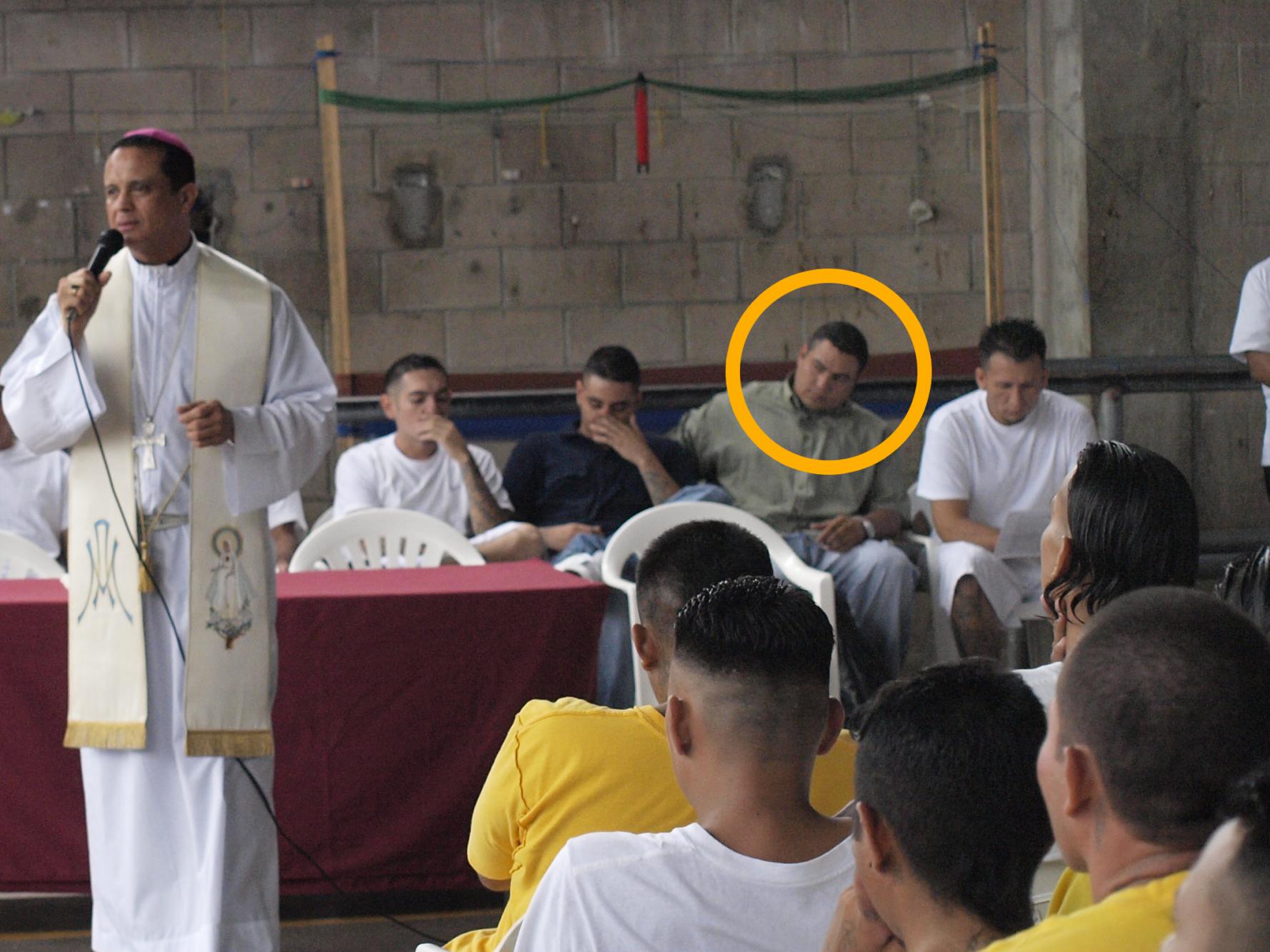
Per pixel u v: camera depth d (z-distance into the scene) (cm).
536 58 1644
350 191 1638
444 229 1648
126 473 720
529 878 407
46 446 710
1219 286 1346
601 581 967
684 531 477
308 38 1628
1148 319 1373
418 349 1656
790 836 331
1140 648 232
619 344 1669
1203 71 1338
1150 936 214
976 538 1092
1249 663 230
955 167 1647
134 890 727
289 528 1162
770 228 1659
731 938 323
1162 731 225
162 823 730
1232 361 1243
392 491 1175
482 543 1053
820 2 1639
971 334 1662
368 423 1380
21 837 792
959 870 262
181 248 730
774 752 331
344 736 797
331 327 1639
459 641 797
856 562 1086
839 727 363
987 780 260
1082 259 1408
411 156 1638
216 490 723
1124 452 437
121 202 708
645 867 328
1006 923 264
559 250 1659
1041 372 1109
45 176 1616
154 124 1622
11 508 1099
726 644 333
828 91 1490
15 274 1620
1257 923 149
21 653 775
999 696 269
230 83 1623
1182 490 432
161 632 725
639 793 397
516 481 1186
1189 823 226
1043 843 265
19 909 854
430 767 805
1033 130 1566
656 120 1648
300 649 787
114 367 720
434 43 1636
